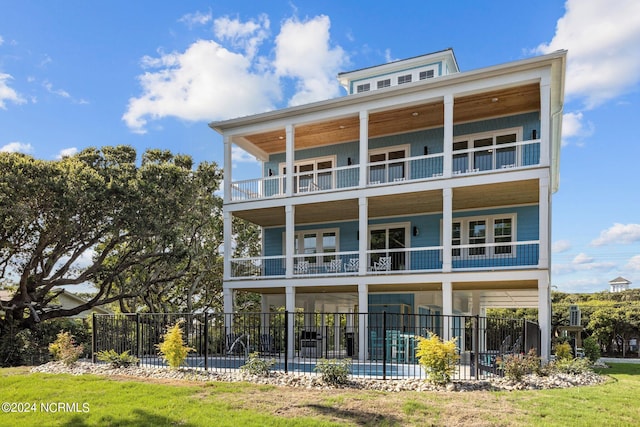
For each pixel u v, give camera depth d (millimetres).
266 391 8945
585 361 12438
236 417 7156
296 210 19469
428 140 19406
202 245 27719
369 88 21859
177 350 11406
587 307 34250
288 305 18078
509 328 14516
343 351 19406
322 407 7727
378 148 20266
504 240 18016
